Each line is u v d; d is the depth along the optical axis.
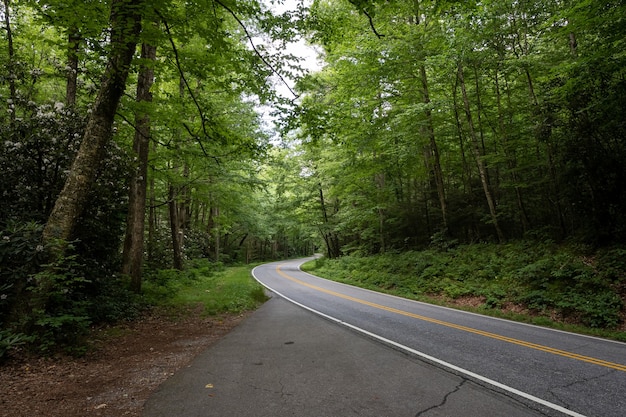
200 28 7.19
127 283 10.99
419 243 22.84
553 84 12.27
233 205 25.86
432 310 11.07
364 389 4.33
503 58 14.74
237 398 4.06
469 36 13.11
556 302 10.01
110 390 4.33
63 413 3.63
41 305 5.75
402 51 14.73
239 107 17.02
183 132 13.89
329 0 12.88
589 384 4.54
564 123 12.54
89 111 9.08
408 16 17.27
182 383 4.57
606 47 9.55
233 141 10.48
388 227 24.81
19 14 11.45
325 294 15.55
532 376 4.84
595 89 11.11
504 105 18.34
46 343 5.49
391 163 19.48
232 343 6.85
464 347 6.44
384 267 20.34
